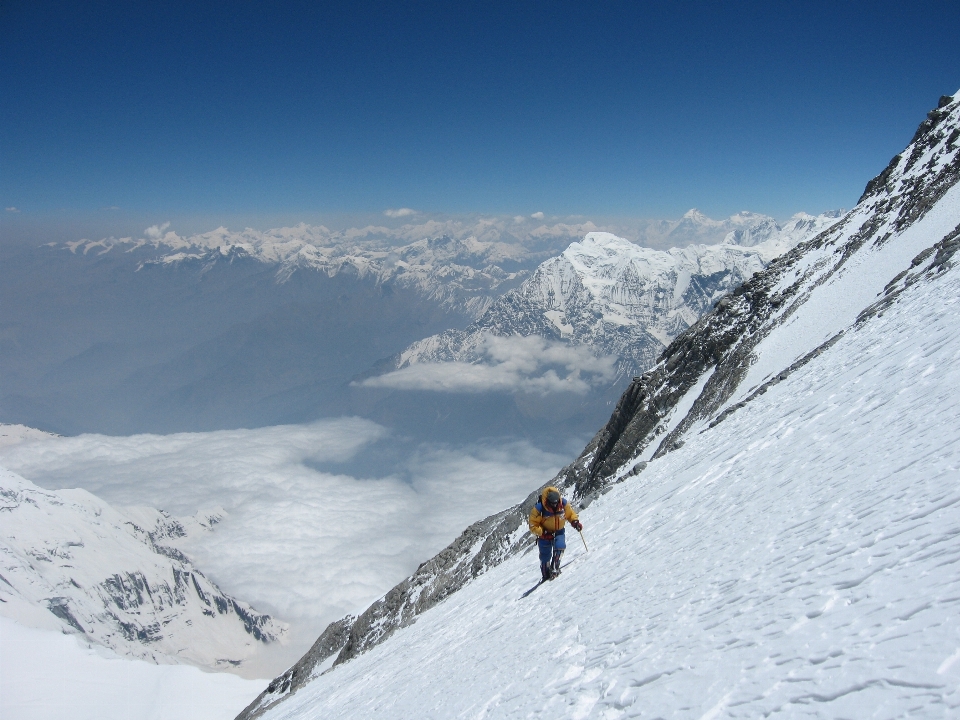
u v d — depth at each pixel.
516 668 8.57
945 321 11.52
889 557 5.04
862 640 4.02
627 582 9.54
